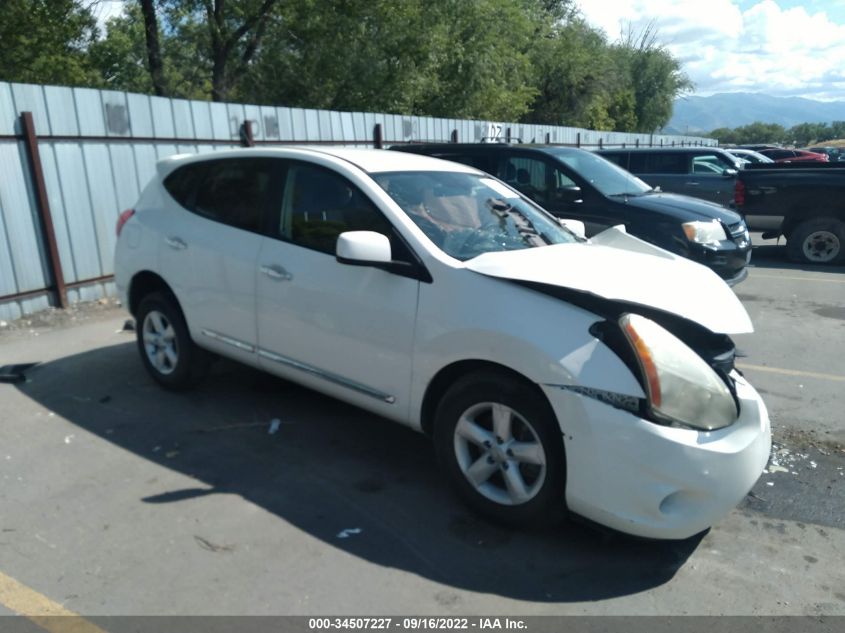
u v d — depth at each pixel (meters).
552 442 3.20
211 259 4.60
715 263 7.57
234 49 20.95
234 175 4.70
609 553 3.32
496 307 3.32
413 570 3.14
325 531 3.42
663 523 3.04
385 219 3.83
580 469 3.11
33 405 4.89
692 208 7.96
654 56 53.66
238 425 4.62
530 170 8.71
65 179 7.26
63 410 4.81
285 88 21.39
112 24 22.06
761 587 3.11
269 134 10.06
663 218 7.68
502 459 3.38
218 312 4.62
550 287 3.24
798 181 11.25
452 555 3.26
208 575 3.06
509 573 3.14
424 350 3.56
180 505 3.62
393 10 20.09
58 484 3.81
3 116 6.62
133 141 8.01
